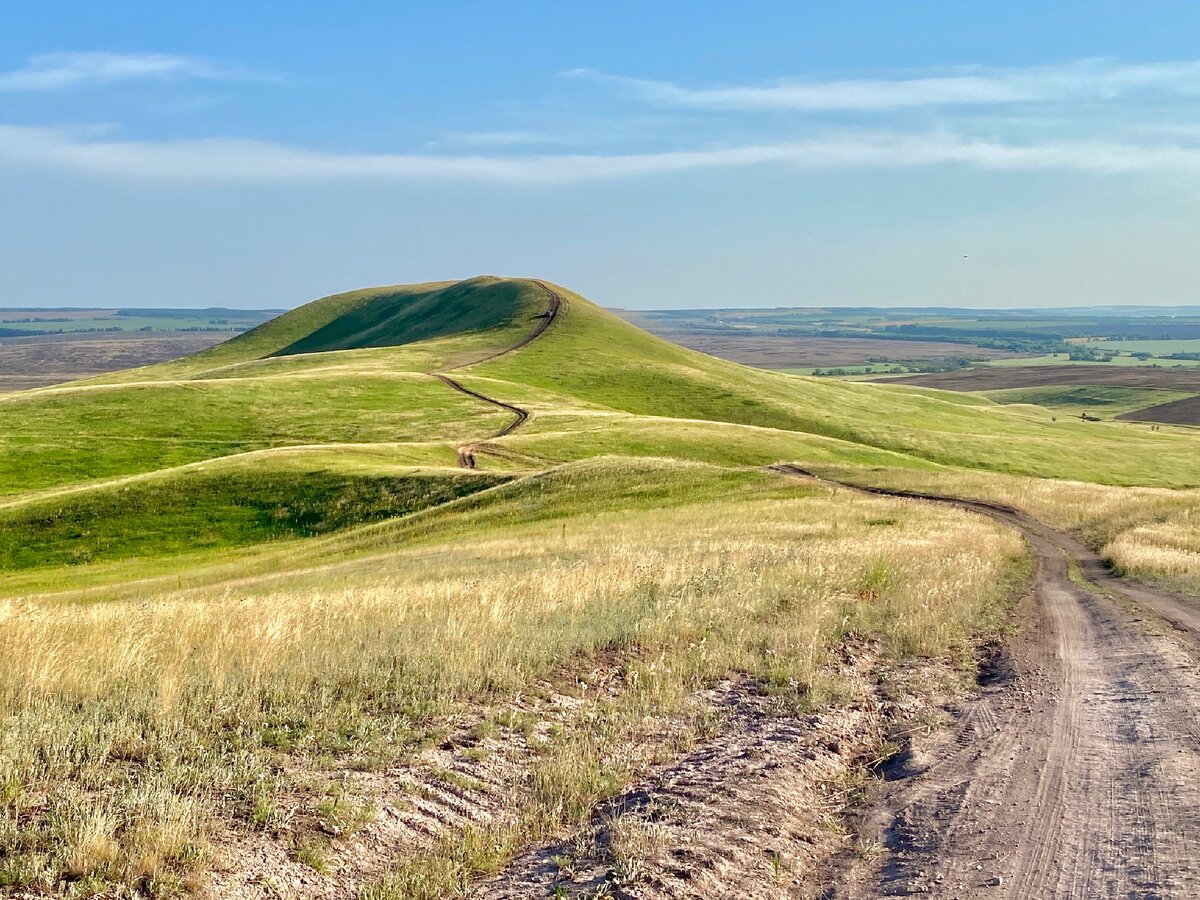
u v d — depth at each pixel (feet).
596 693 35.99
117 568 151.02
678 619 46.93
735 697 36.42
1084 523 139.74
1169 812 24.64
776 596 55.31
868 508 139.33
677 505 153.99
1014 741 32.07
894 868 22.13
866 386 597.52
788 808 25.71
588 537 114.52
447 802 24.93
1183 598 71.05
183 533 170.30
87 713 27.71
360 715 30.27
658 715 33.53
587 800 25.55
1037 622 58.29
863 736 33.06
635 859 21.44
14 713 27.17
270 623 40.40
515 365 445.37
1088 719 34.68
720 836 23.24
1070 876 21.02
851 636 48.26
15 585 136.05
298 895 19.75
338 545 148.05
